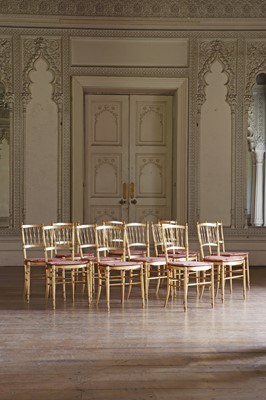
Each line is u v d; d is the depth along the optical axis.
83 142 11.52
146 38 11.38
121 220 11.79
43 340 5.39
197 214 11.46
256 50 11.49
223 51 11.46
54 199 11.36
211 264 6.97
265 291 8.32
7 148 12.93
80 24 11.31
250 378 4.27
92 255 8.26
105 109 11.74
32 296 7.79
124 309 6.88
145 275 7.36
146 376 4.31
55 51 11.33
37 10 11.25
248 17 11.46
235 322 6.18
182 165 11.46
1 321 6.24
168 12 11.39
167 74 11.41
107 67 11.34
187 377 4.29
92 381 4.20
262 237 11.49
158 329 5.83
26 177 11.30
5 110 12.76
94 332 5.71
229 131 11.51
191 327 5.93
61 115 11.34
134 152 11.80
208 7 11.42
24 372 4.40
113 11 11.33
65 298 7.56
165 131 11.83
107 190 11.78
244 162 11.52
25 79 11.29
